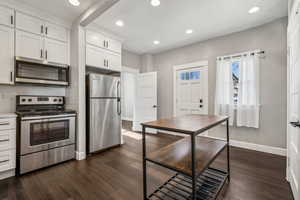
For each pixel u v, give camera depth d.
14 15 2.16
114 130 3.18
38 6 2.24
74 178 1.96
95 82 2.81
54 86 2.81
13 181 1.88
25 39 2.25
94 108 2.80
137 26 2.89
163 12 2.42
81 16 2.48
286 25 2.56
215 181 1.80
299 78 1.36
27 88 2.53
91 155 2.77
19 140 2.02
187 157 1.42
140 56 4.80
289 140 1.79
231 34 3.18
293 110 1.62
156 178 1.96
